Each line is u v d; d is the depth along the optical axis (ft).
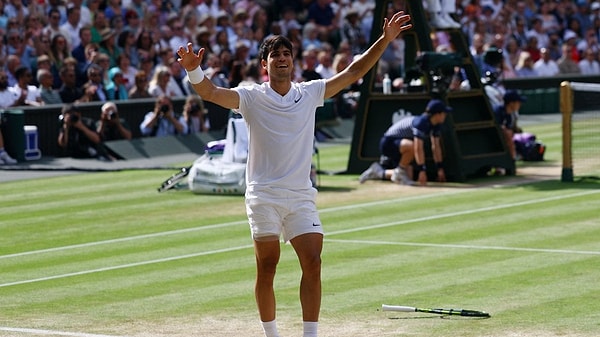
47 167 171.53
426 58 155.02
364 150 163.63
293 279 93.20
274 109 68.85
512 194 142.92
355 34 252.62
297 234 69.26
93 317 80.64
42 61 188.85
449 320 78.07
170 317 80.43
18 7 204.23
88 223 124.36
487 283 90.63
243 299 86.22
